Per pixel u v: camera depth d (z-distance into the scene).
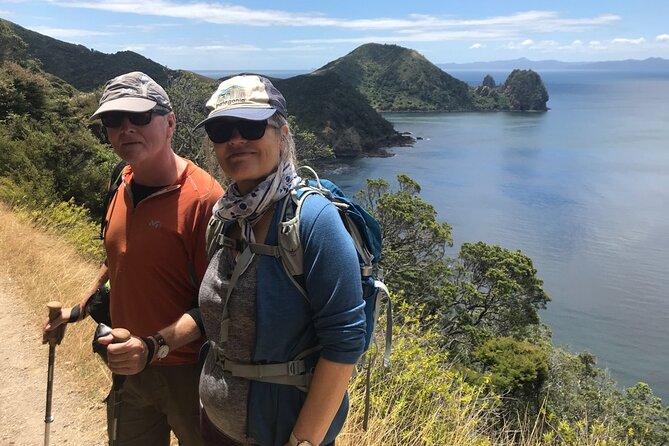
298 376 1.55
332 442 1.70
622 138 164.38
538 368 14.37
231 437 1.65
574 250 57.00
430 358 3.94
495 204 76.12
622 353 35.50
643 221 68.38
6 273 5.88
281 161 1.56
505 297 22.59
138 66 104.62
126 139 2.05
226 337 1.57
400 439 2.97
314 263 1.44
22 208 9.54
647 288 46.69
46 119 27.16
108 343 1.82
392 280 21.78
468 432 3.29
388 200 23.91
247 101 1.52
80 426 3.38
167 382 2.19
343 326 1.45
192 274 2.12
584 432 4.08
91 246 8.59
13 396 3.63
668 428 14.38
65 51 105.75
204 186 2.14
